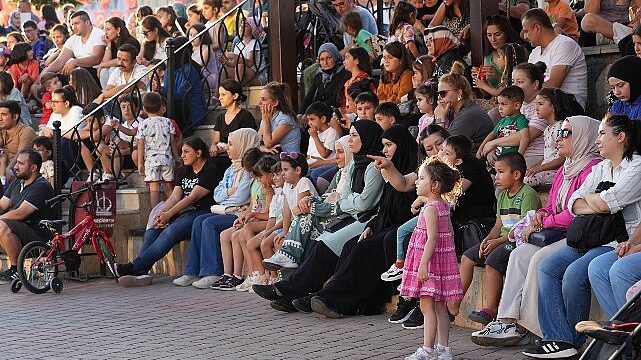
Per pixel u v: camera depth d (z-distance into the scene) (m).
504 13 19.69
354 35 22.36
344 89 21.14
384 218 16.05
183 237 19.80
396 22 21.50
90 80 24.75
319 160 19.36
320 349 13.83
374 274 15.82
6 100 24.42
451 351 13.55
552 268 13.03
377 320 15.62
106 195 19.83
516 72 16.75
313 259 16.38
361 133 16.64
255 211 18.81
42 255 19.09
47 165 21.61
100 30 27.50
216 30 23.58
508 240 14.20
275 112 20.27
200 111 22.45
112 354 13.89
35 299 18.38
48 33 31.91
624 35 18.11
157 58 24.78
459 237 15.17
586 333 10.12
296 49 22.55
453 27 20.23
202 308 16.97
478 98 19.23
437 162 13.08
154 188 21.09
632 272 12.09
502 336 13.52
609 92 17.09
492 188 15.41
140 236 20.72
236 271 18.75
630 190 12.70
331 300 15.77
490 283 14.15
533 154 16.33
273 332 14.99
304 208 17.06
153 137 21.09
